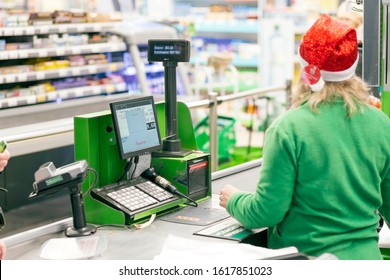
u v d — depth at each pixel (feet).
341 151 7.35
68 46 20.07
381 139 7.58
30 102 19.15
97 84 21.16
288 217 7.66
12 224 15.76
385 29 9.47
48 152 17.33
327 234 7.43
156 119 9.66
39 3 21.15
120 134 9.03
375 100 11.25
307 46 7.41
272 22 24.85
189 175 9.60
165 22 23.94
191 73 26.73
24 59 19.83
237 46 26.16
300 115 7.38
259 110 24.73
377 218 7.78
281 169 7.31
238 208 7.98
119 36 21.59
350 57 7.35
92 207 8.80
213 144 14.82
